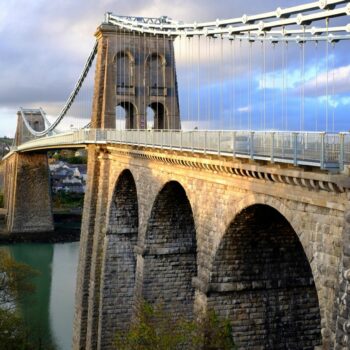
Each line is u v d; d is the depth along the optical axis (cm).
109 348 5750
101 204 6100
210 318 3550
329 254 2473
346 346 2112
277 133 2678
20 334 5156
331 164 2320
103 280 5844
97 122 6725
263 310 3669
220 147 3250
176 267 4878
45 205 13500
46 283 8381
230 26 3772
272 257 3641
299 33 3080
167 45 6950
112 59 6725
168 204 4706
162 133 4209
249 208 3231
